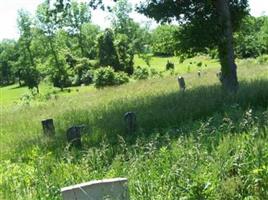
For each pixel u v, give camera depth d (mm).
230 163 8234
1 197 8336
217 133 10359
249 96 16219
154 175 8156
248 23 25781
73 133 13023
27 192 8336
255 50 74812
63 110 23609
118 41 81312
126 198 6156
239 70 38375
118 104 20891
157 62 108812
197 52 23453
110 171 8859
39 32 100500
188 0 22391
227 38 22234
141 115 15555
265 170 7664
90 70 82875
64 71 89562
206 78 33844
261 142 8688
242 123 10641
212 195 7371
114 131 13930
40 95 55812
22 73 107312
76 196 6020
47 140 14250
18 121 21594
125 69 80000
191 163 8203
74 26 108250
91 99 29953
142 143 10898
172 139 10930
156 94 23812
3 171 10750
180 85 26156
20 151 13555
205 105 15617
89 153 10180
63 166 9836
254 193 7543
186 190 7359
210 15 22594
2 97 100188
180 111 15133
